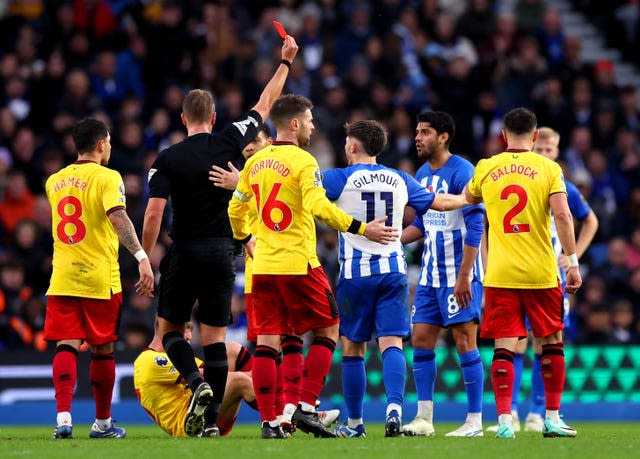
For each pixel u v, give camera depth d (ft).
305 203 91.66
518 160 95.35
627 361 156.97
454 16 248.52
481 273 106.93
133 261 166.71
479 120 212.02
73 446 86.69
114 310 100.48
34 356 148.97
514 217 94.53
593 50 261.24
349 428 97.86
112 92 205.67
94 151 101.65
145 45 211.20
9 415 147.54
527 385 153.79
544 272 94.27
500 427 95.45
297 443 86.69
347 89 212.43
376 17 228.84
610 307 177.27
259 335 94.73
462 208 104.99
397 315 95.91
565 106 220.02
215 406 97.55
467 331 105.81
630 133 220.23
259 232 94.48
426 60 213.05
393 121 205.16
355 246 96.37
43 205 180.96
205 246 96.58
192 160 96.73
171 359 96.32
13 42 212.43
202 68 211.82
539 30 236.22
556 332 96.43
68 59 209.46
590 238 127.85
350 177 95.91
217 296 97.35
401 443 87.10
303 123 95.50
